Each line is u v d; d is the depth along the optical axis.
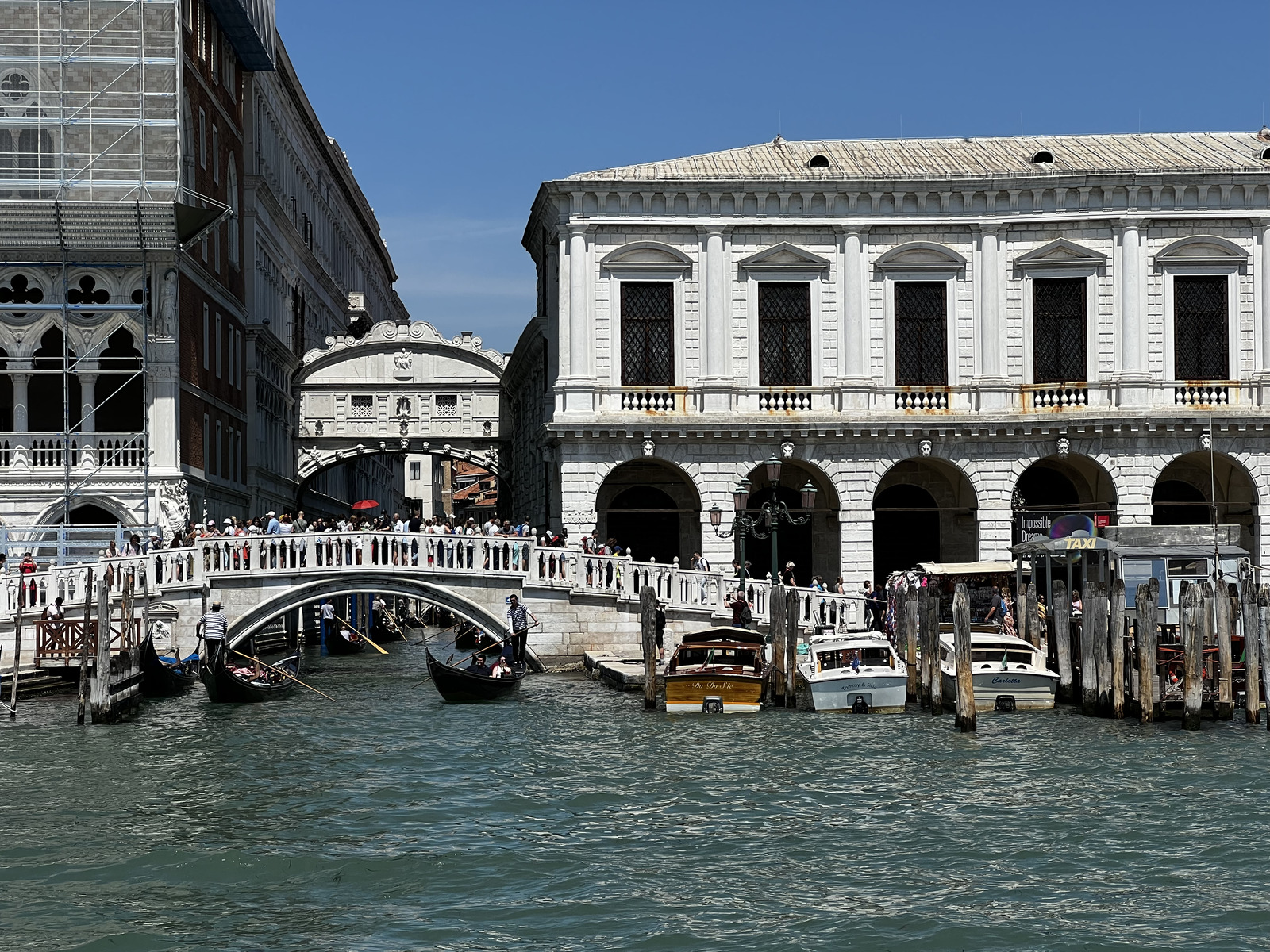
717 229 49.28
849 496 49.19
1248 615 34.66
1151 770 29.28
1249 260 49.38
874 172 50.06
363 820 25.62
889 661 37.91
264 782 28.73
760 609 42.72
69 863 22.88
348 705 39.22
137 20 47.34
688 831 24.81
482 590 44.19
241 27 55.97
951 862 22.81
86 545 43.81
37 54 46.97
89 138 47.31
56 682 40.78
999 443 49.25
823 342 49.59
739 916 20.30
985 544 49.31
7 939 19.64
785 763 30.34
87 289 48.62
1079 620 39.00
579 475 48.69
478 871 22.47
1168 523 51.66
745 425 48.44
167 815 26.00
